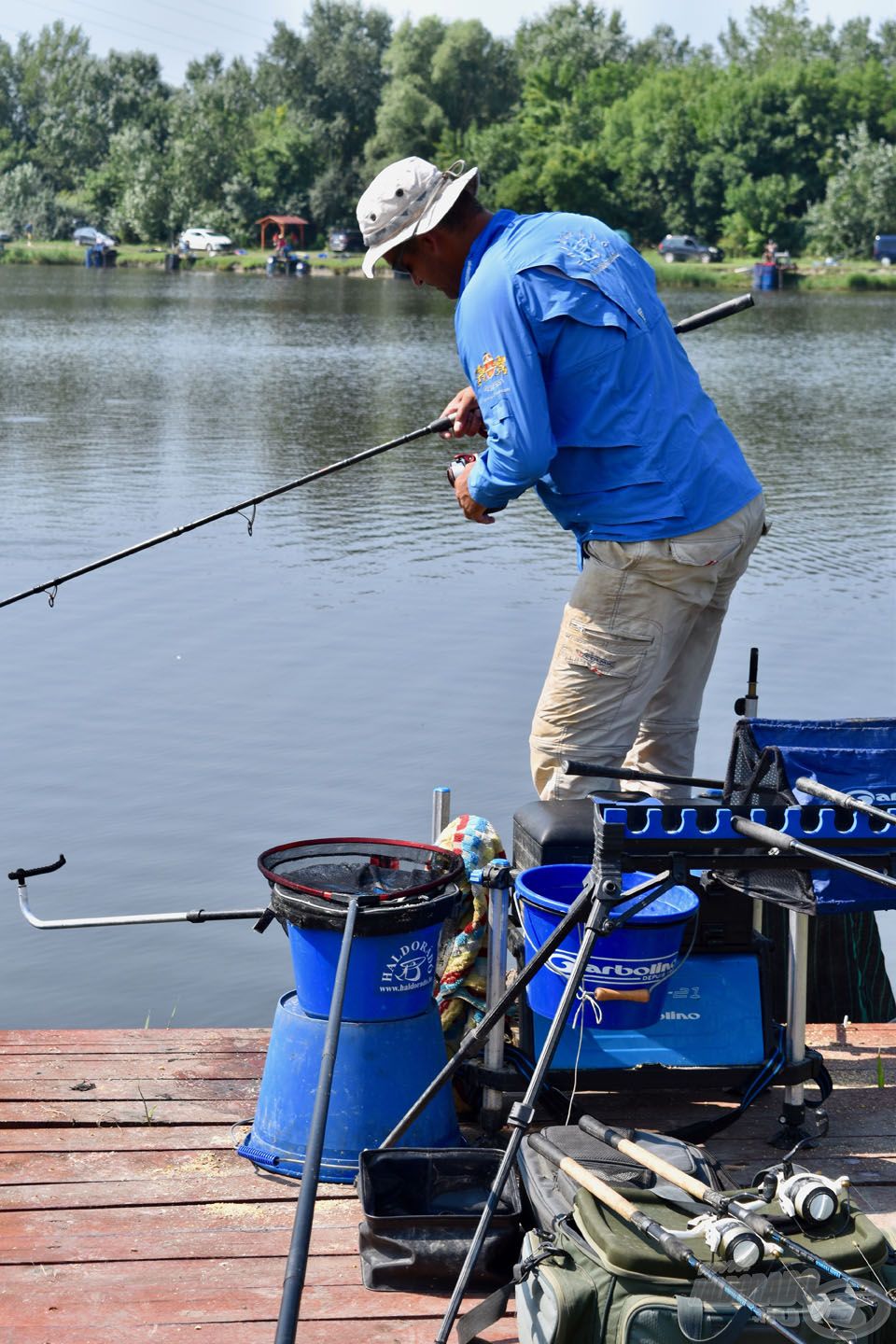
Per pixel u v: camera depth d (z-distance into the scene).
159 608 11.68
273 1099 3.31
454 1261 2.86
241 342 40.28
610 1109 3.53
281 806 7.62
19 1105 3.54
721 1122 3.36
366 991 3.22
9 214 107.81
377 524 15.34
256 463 19.02
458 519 15.68
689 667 3.91
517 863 3.65
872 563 13.61
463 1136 3.41
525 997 3.37
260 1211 3.13
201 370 32.09
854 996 4.23
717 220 88.88
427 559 13.63
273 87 109.69
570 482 3.60
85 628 11.06
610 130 91.19
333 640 10.80
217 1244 3.01
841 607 11.93
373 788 7.90
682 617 3.63
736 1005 3.41
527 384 3.44
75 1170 3.27
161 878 6.76
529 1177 2.88
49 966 5.94
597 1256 2.53
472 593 12.28
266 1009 5.64
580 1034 3.35
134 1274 2.90
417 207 3.59
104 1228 3.05
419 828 7.36
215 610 11.63
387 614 11.55
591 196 87.56
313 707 9.26
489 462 3.55
